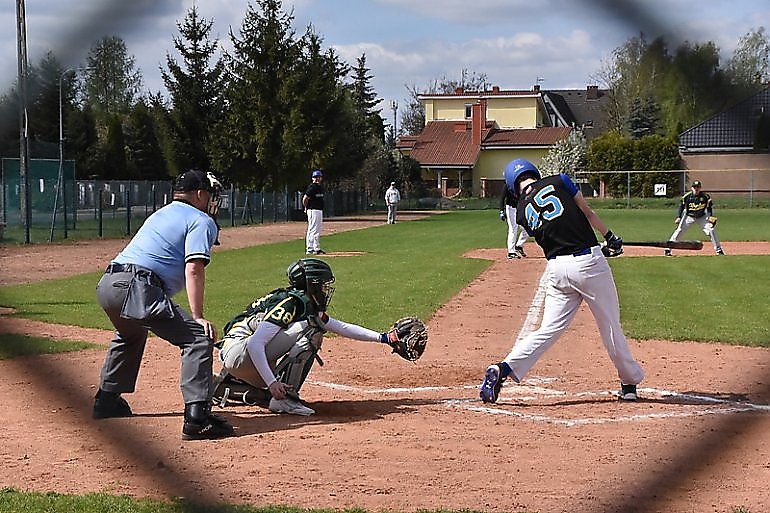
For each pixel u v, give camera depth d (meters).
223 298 13.05
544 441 5.66
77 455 5.36
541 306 12.37
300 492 4.62
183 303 12.53
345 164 48.44
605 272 6.65
